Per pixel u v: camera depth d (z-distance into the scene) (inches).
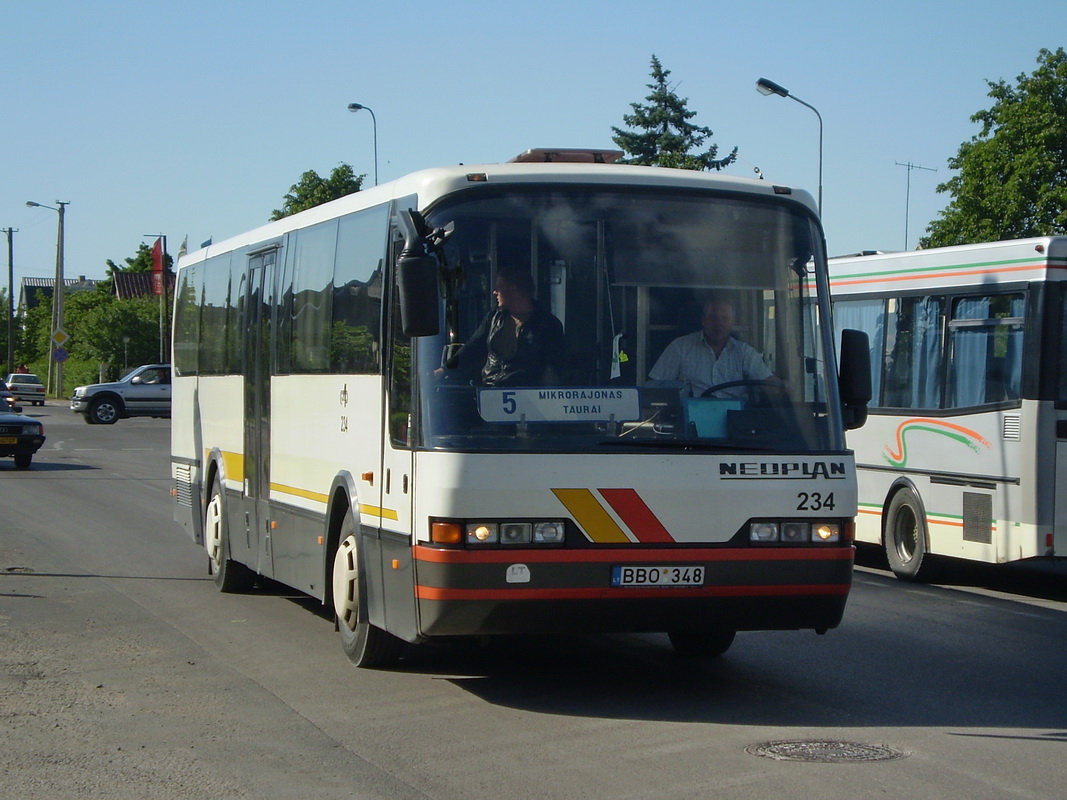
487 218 302.5
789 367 312.5
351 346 349.7
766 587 297.6
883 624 435.8
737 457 298.8
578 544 288.0
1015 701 317.7
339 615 354.9
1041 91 1688.0
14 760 261.6
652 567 290.4
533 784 242.8
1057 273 486.3
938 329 540.1
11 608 450.9
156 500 864.3
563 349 299.0
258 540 442.6
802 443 306.0
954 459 525.3
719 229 313.7
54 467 1151.6
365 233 344.8
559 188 307.1
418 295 285.1
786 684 335.9
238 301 478.3
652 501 291.6
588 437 293.4
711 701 315.3
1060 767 255.3
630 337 303.4
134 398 1958.7
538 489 286.5
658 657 372.5
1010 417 494.9
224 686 331.6
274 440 424.5
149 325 3189.0
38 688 328.8
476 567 283.6
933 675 349.1
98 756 264.8
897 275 566.9
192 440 547.5
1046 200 1651.1
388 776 249.1
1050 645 397.4
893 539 563.2
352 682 335.9
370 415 331.0
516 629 289.0
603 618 290.5
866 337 322.7
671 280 308.0
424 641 298.0
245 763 259.1
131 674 346.0
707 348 306.7
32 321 4685.0
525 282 301.1
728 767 253.9
